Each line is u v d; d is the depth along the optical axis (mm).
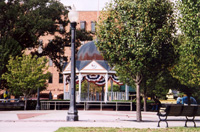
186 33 19812
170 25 18141
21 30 39469
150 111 33156
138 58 17594
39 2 46562
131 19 17766
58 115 23234
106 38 18234
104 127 13680
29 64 33969
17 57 34969
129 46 17547
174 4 18406
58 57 53000
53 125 14914
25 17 40656
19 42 40969
